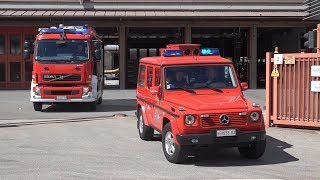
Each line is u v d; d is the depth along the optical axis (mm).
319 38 14555
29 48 18562
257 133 8742
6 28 30703
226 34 35438
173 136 8812
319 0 21922
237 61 33781
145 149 10539
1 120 15875
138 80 12086
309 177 7969
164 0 31438
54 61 17797
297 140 11578
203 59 10141
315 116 12773
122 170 8500
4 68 31094
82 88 18000
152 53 36625
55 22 30188
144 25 30797
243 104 8883
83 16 29016
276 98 13438
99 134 12789
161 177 7984
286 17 29953
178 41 31953
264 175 8094
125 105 21141
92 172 8352
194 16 29688
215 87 9820
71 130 13594
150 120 10750
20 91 29188
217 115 8570
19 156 9789
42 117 16812
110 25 30562
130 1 31266
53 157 9695
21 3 30672
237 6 31797
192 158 9492
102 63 21781
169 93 9680
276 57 13336
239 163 9047
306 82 12867
